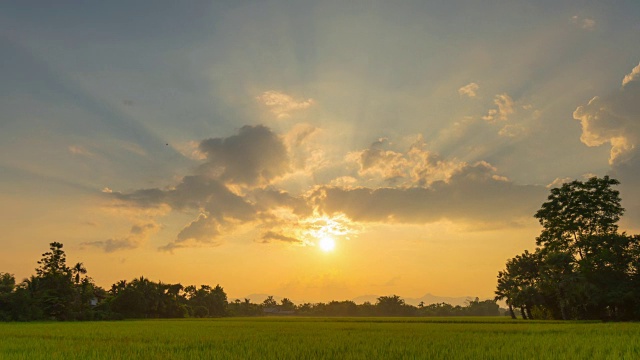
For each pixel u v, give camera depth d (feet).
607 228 185.16
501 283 247.50
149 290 329.72
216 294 474.08
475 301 596.29
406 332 97.86
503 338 75.87
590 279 175.73
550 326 118.52
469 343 66.74
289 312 651.25
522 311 234.99
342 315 604.08
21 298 233.35
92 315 263.90
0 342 77.97
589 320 173.27
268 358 51.55
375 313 587.68
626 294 162.71
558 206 194.29
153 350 62.03
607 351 55.11
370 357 51.78
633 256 172.35
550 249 195.93
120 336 92.07
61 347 67.67
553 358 49.60
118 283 362.94
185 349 63.36
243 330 114.01
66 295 262.47
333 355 53.83
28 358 54.39
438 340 72.90
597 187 188.96
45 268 270.05
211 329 121.19
